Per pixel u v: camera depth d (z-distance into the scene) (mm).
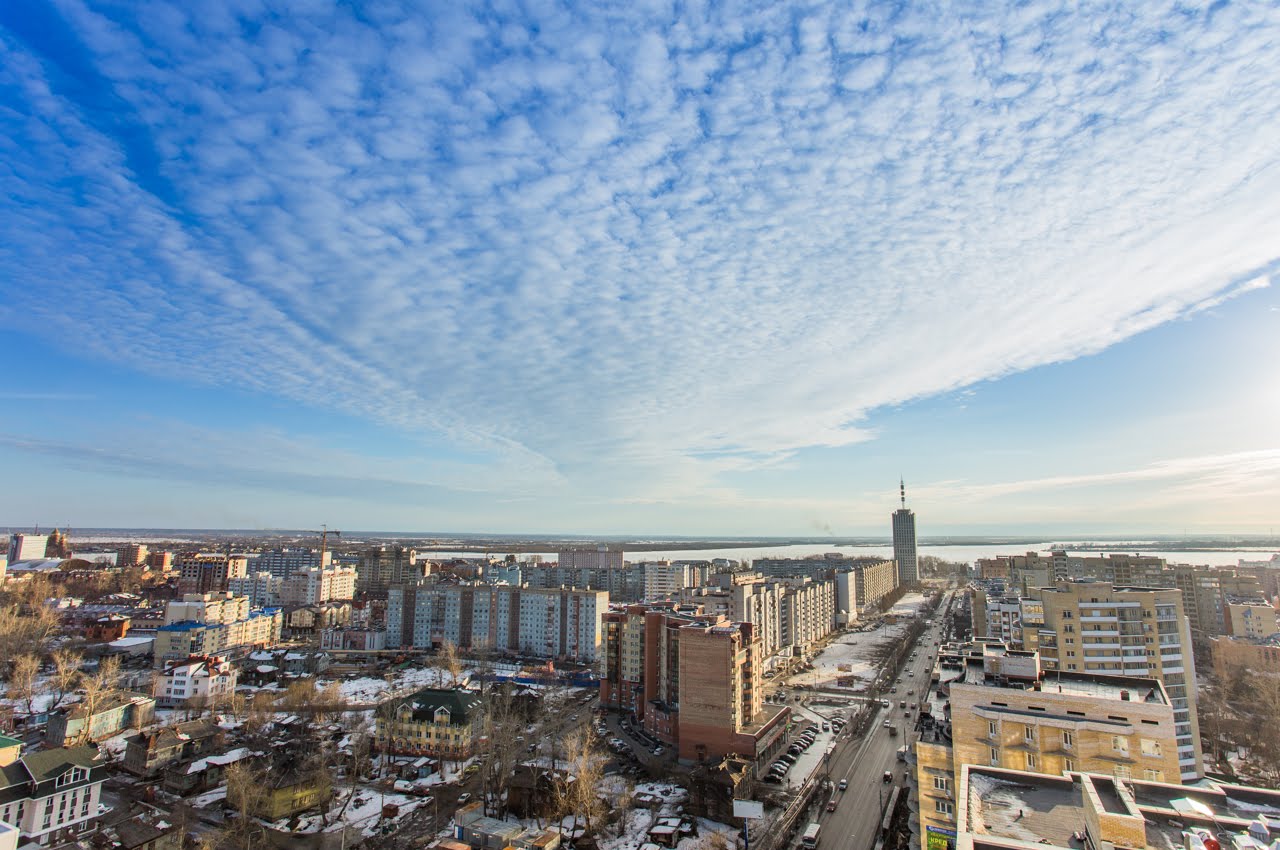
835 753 156125
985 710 78938
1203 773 117688
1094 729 74062
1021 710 78188
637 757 152875
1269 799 41625
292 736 164375
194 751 149750
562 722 178250
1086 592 120375
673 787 135875
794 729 172625
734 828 117312
